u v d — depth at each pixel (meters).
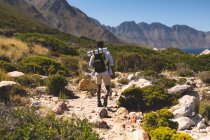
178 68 24.25
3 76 13.70
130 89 11.59
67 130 7.30
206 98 12.88
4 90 11.55
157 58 24.47
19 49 23.44
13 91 11.97
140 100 11.55
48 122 7.46
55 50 29.56
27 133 6.47
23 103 10.85
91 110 10.91
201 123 9.42
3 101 10.02
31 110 7.97
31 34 33.31
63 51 29.91
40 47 26.70
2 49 21.95
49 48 29.23
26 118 7.43
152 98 11.45
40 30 81.94
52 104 11.38
